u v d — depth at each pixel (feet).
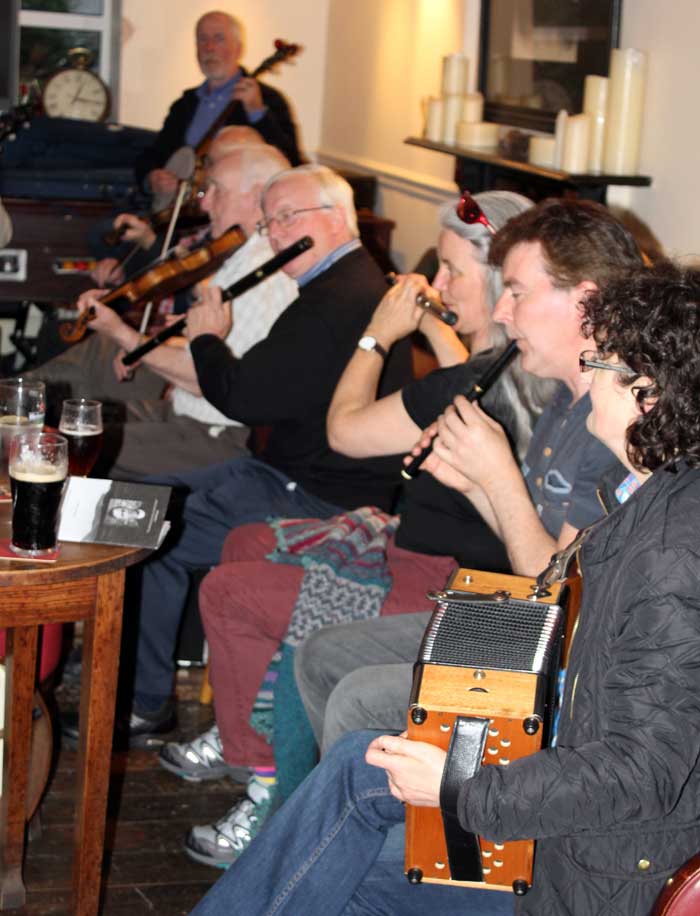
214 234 10.50
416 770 4.40
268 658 7.29
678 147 10.09
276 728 6.99
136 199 13.69
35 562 5.48
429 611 7.06
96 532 5.86
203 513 8.54
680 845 4.15
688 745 3.88
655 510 4.08
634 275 4.41
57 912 6.68
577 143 10.66
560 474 6.10
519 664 4.52
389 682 6.10
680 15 10.01
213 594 7.36
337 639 6.66
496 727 4.39
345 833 5.11
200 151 14.80
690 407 4.09
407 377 8.55
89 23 19.31
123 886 6.93
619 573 4.10
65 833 7.39
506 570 7.15
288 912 5.12
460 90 13.71
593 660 4.20
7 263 13.39
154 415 10.80
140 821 7.57
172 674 8.52
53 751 8.02
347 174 17.61
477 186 13.44
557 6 11.96
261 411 8.53
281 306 9.59
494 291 7.14
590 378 4.70
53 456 5.43
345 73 19.21
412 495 7.44
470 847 4.51
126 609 8.35
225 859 7.18
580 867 4.24
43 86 18.45
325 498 8.63
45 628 7.16
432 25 15.66
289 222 8.73
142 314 11.93
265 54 19.99
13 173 13.38
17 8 15.40
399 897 5.14
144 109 19.77
